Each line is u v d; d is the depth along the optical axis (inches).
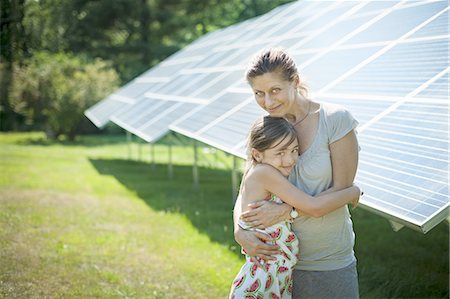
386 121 227.1
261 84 144.0
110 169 673.0
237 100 377.4
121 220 407.2
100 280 282.2
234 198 427.2
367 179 198.1
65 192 506.6
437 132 201.9
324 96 279.3
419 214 169.2
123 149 944.9
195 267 303.1
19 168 642.2
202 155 855.7
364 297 266.4
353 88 269.0
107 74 1123.9
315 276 151.5
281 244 148.9
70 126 1049.5
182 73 666.8
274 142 145.3
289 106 146.5
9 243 333.1
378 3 355.9
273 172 146.9
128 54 1368.1
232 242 349.7
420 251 330.0
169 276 290.4
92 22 1236.5
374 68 274.4
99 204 459.5
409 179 186.5
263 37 511.2
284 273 149.9
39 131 1192.2
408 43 275.4
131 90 805.9
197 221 403.2
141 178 604.7
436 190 174.9
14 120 1176.2
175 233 372.5
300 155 148.8
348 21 362.9
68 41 1054.4
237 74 467.2
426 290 269.1
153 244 346.6
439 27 269.3
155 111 577.9
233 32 687.7
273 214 147.2
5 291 260.1
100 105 853.2
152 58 1389.0
